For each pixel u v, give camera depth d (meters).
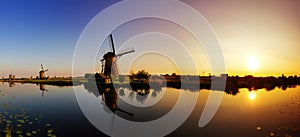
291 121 11.39
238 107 16.03
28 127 10.09
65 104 17.33
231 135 9.04
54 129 9.85
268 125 10.52
